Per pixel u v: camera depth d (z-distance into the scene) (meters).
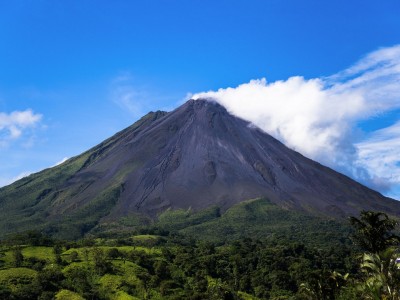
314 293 71.75
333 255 181.38
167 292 129.38
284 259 163.75
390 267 48.81
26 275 124.06
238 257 165.50
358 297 56.00
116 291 124.88
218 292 131.25
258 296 145.00
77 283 125.19
